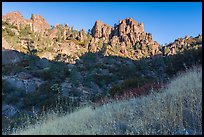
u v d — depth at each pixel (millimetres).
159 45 123938
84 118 7754
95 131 5578
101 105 10750
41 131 6855
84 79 28719
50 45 90688
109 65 42188
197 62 9641
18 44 76812
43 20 128375
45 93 19625
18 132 8258
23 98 18844
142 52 112688
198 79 7562
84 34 118375
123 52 106875
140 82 12500
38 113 12984
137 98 9477
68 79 27953
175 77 10625
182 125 4844
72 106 13992
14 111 16062
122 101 9820
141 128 5102
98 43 112312
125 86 12602
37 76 28938
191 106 5496
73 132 5957
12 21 104625
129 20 138750
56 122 8117
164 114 5566
